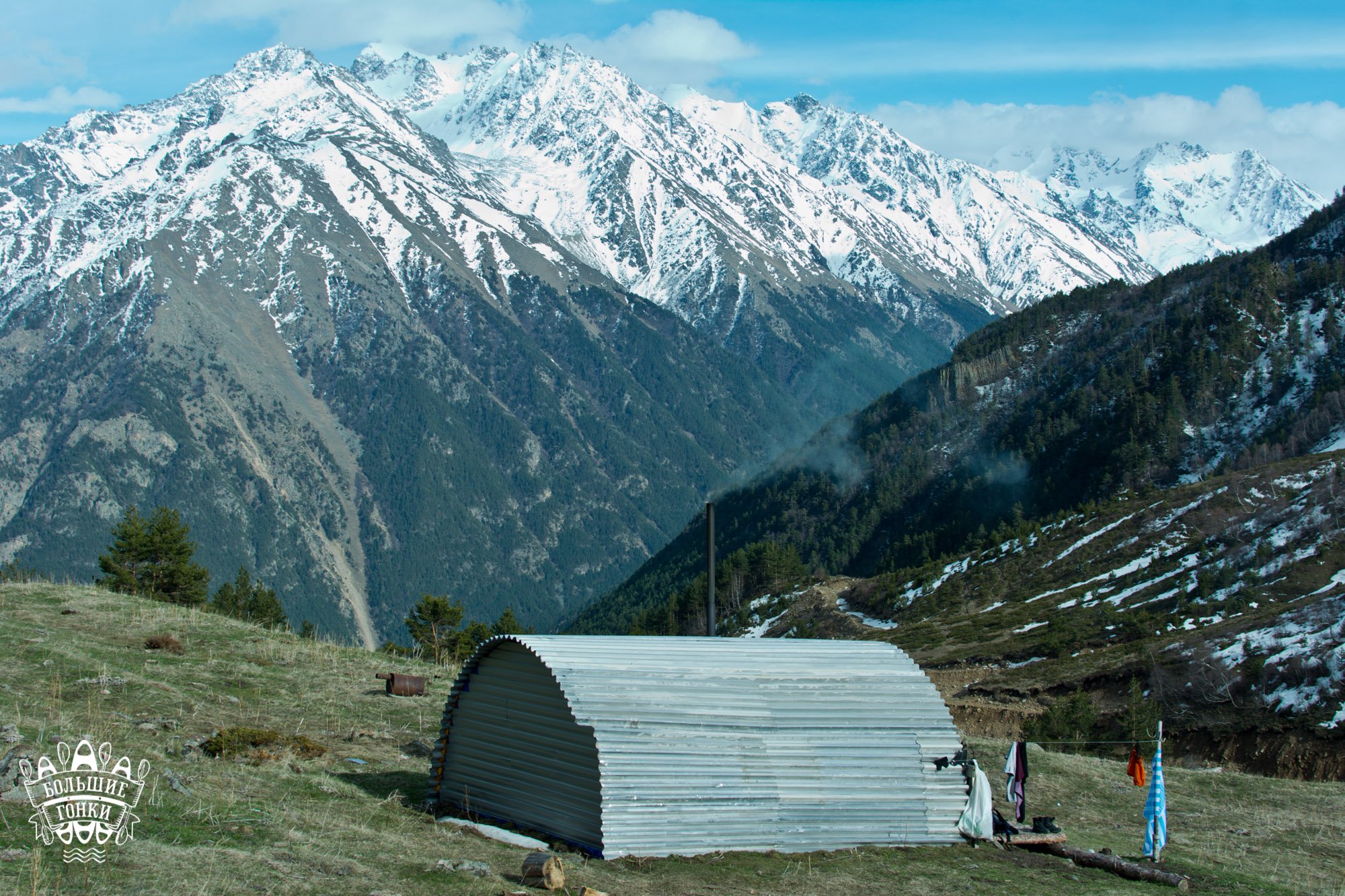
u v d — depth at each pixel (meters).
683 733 20.88
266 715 28.20
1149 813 24.44
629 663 21.83
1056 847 23.41
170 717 25.70
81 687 26.78
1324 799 31.50
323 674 34.09
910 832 22.33
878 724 22.64
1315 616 57.72
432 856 18.64
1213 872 23.78
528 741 21.47
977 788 23.05
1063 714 52.25
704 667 22.30
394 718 30.11
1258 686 52.66
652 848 19.98
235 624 39.81
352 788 22.64
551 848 20.22
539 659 21.39
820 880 19.61
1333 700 48.56
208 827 18.03
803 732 21.97
